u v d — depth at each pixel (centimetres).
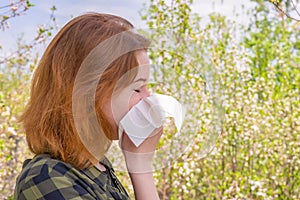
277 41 613
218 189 424
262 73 523
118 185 119
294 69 554
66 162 105
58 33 109
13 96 409
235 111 430
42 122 105
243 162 438
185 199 421
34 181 101
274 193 424
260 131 456
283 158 450
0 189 397
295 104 457
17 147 415
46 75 107
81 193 101
